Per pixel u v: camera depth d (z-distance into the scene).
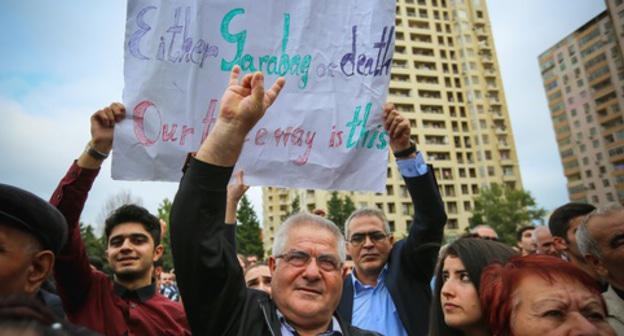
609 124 60.34
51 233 1.71
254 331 2.01
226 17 2.59
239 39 2.59
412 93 68.25
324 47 2.70
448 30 74.50
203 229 1.86
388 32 2.74
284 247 2.14
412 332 2.99
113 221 3.07
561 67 68.19
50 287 2.84
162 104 2.44
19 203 1.61
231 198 2.64
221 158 1.88
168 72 2.47
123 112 2.40
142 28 2.48
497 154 69.75
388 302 3.27
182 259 1.84
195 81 2.50
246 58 2.59
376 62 2.72
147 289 3.05
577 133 66.12
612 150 60.41
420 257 3.04
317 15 2.71
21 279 1.61
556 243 3.62
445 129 68.81
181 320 3.05
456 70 72.94
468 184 68.00
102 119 2.38
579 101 65.38
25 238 1.62
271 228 76.62
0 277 1.55
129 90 2.42
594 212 2.69
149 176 2.38
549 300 1.42
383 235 3.42
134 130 2.40
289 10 2.68
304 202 59.12
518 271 1.55
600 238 2.54
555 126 70.38
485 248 2.04
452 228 65.19
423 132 67.38
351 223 3.55
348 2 2.76
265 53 2.62
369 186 2.65
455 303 1.99
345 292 3.49
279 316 2.11
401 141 2.82
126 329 2.71
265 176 2.56
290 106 2.63
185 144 2.44
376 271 3.41
